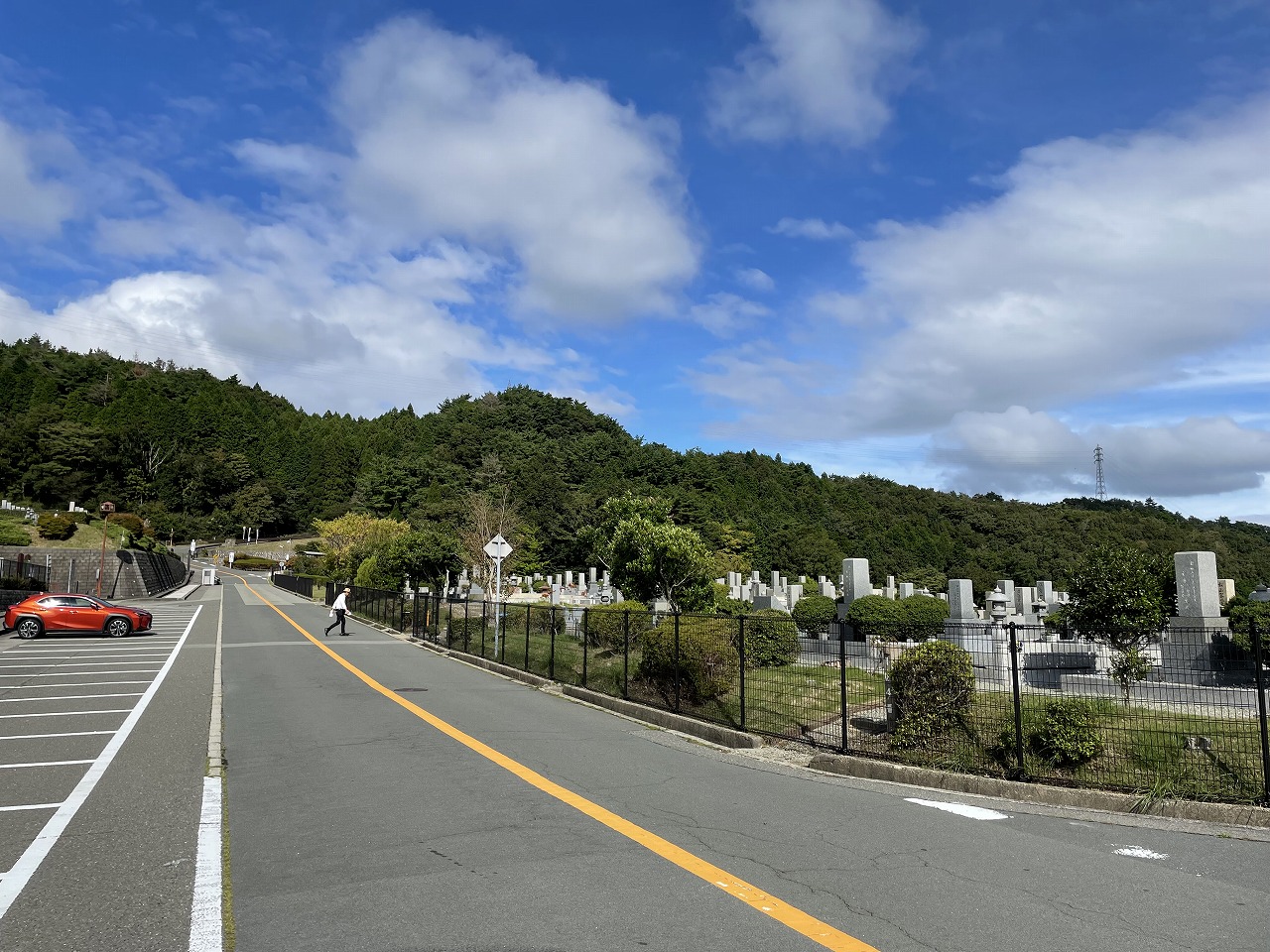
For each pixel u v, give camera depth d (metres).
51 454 96.56
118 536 59.00
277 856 5.75
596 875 5.31
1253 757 7.97
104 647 23.38
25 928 4.48
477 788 7.73
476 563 49.06
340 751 9.57
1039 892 5.07
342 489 130.88
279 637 27.39
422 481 109.19
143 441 119.19
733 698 12.55
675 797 7.52
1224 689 10.48
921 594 24.73
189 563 94.00
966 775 8.11
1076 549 78.75
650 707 12.46
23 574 37.34
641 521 24.27
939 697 9.08
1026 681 13.75
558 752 9.63
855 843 6.13
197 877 5.32
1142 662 11.23
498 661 18.95
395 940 4.28
